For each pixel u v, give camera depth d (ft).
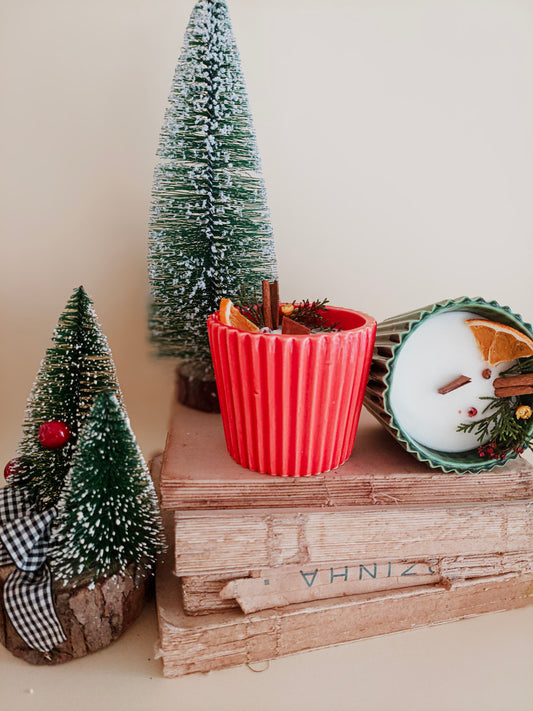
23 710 1.77
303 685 1.90
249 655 1.99
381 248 2.95
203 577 1.95
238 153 2.33
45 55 2.57
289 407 1.84
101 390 2.23
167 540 2.37
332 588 2.05
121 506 1.98
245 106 2.33
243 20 2.61
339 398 1.88
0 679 1.90
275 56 2.66
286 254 2.89
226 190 2.33
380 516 2.01
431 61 2.74
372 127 2.79
